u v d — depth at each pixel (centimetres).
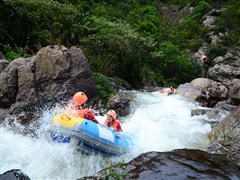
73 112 687
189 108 1218
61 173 587
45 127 798
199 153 591
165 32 3475
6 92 928
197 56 3017
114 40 1742
